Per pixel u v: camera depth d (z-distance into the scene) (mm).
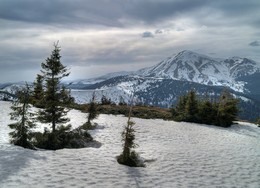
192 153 20500
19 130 17797
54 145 19047
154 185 12656
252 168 17281
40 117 20094
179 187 12680
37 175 12086
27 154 15391
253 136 36406
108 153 18000
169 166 16312
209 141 27188
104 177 12961
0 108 39625
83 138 21828
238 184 13859
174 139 26359
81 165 14477
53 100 20328
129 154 16234
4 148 16062
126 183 12492
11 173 11945
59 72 20500
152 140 24844
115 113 46938
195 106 46031
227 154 21219
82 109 46906
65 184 11406
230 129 41438
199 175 14906
